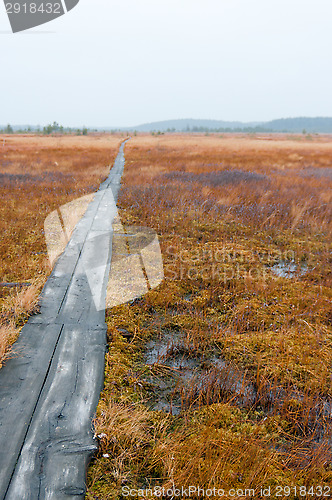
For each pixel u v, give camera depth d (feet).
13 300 13.96
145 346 12.59
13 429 8.18
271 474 7.87
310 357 12.34
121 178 49.44
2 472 7.12
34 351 11.18
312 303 16.43
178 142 145.59
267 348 12.79
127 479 7.48
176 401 10.09
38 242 22.21
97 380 10.13
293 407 10.03
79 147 109.70
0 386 9.56
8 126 277.85
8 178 46.19
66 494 6.82
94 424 8.51
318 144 155.53
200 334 13.34
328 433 9.10
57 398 9.29
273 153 97.91
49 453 7.65
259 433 9.05
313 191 41.78
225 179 46.65
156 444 8.44
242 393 10.50
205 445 8.41
